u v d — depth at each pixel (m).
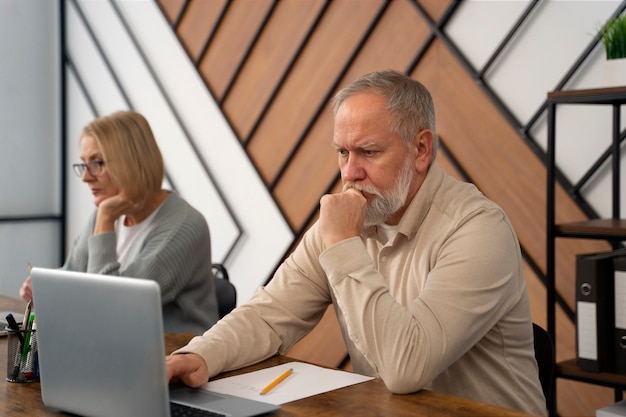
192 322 2.19
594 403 2.33
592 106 2.31
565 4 2.36
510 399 1.41
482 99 2.55
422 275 1.42
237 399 1.17
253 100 3.30
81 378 1.10
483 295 1.31
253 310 1.50
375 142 1.39
